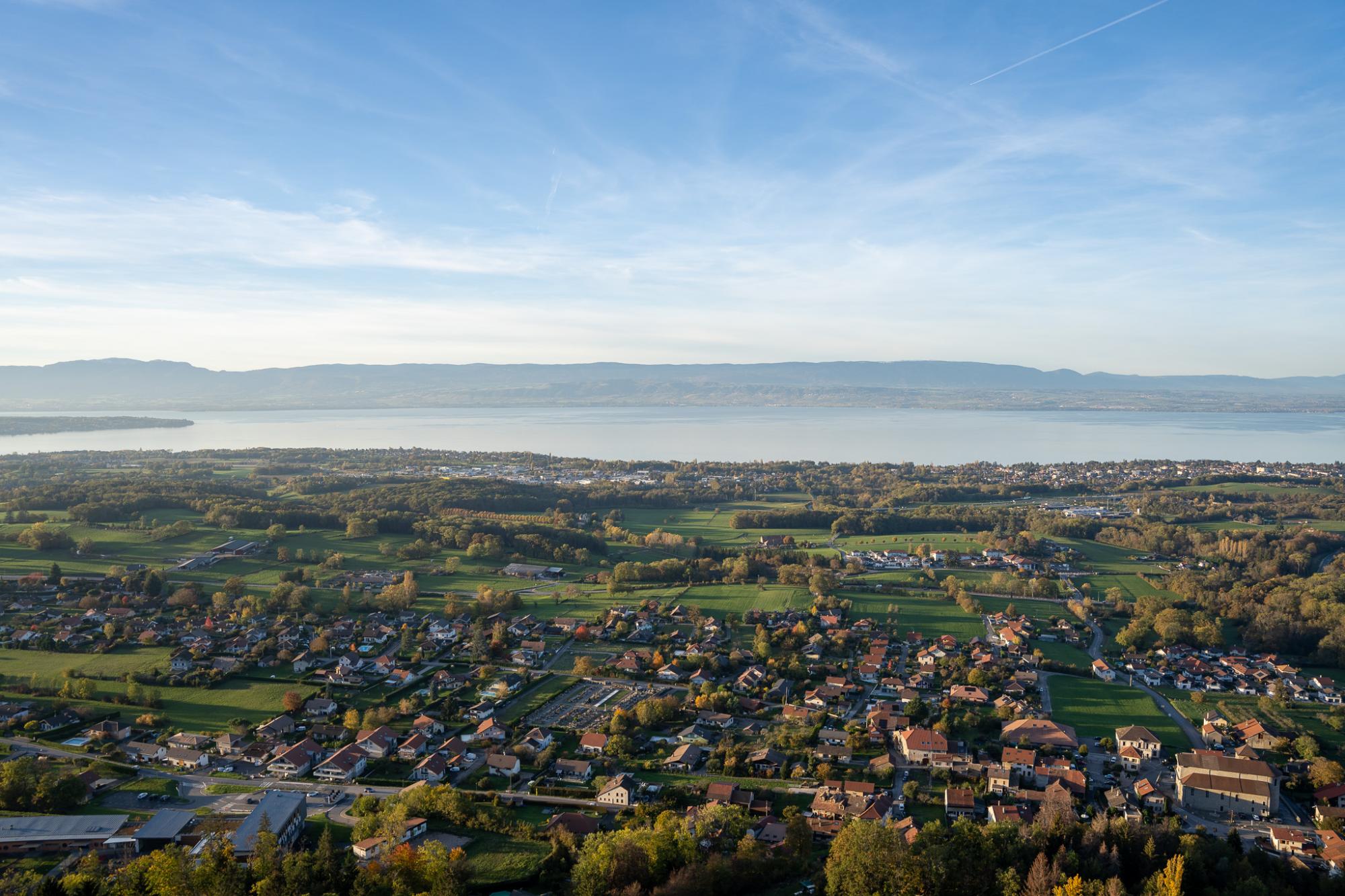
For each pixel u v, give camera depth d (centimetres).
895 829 10962
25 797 13025
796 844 11919
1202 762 14338
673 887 10094
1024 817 12862
